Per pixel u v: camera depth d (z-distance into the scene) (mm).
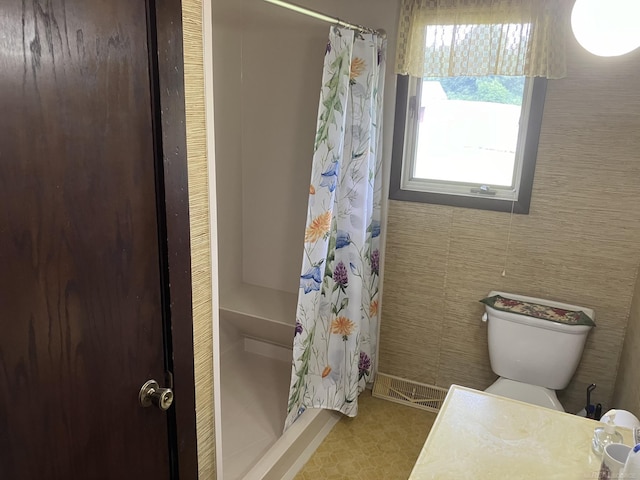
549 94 1985
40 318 793
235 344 2891
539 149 2055
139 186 962
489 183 2258
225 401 2457
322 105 1841
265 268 2863
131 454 1044
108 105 864
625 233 1997
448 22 2010
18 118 715
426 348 2523
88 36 807
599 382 2188
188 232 1120
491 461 1092
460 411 1271
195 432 1259
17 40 698
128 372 999
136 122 932
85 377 895
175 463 1193
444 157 2314
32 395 798
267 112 2625
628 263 2020
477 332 2387
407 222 2383
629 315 2053
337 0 2264
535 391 2076
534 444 1152
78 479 915
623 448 965
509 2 1892
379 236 2412
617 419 1262
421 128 2320
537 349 2072
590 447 1145
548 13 1840
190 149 1136
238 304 2627
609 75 1878
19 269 749
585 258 2088
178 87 1022
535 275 2199
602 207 2008
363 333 2424
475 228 2256
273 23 2482
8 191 716
